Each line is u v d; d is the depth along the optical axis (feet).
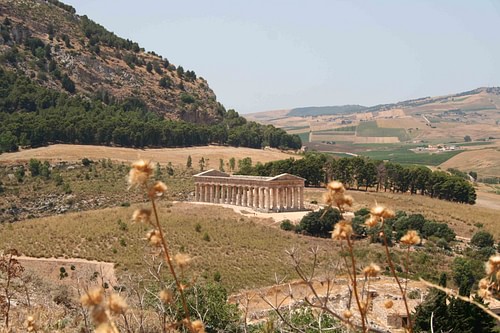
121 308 16.90
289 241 348.38
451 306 87.20
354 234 22.16
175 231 365.40
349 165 582.76
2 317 66.90
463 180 585.63
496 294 21.33
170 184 604.90
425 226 386.32
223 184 517.14
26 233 358.23
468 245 378.73
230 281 273.33
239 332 75.41
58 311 84.28
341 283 172.24
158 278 37.86
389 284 175.94
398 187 592.19
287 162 585.63
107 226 365.81
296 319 56.34
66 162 647.97
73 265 290.15
